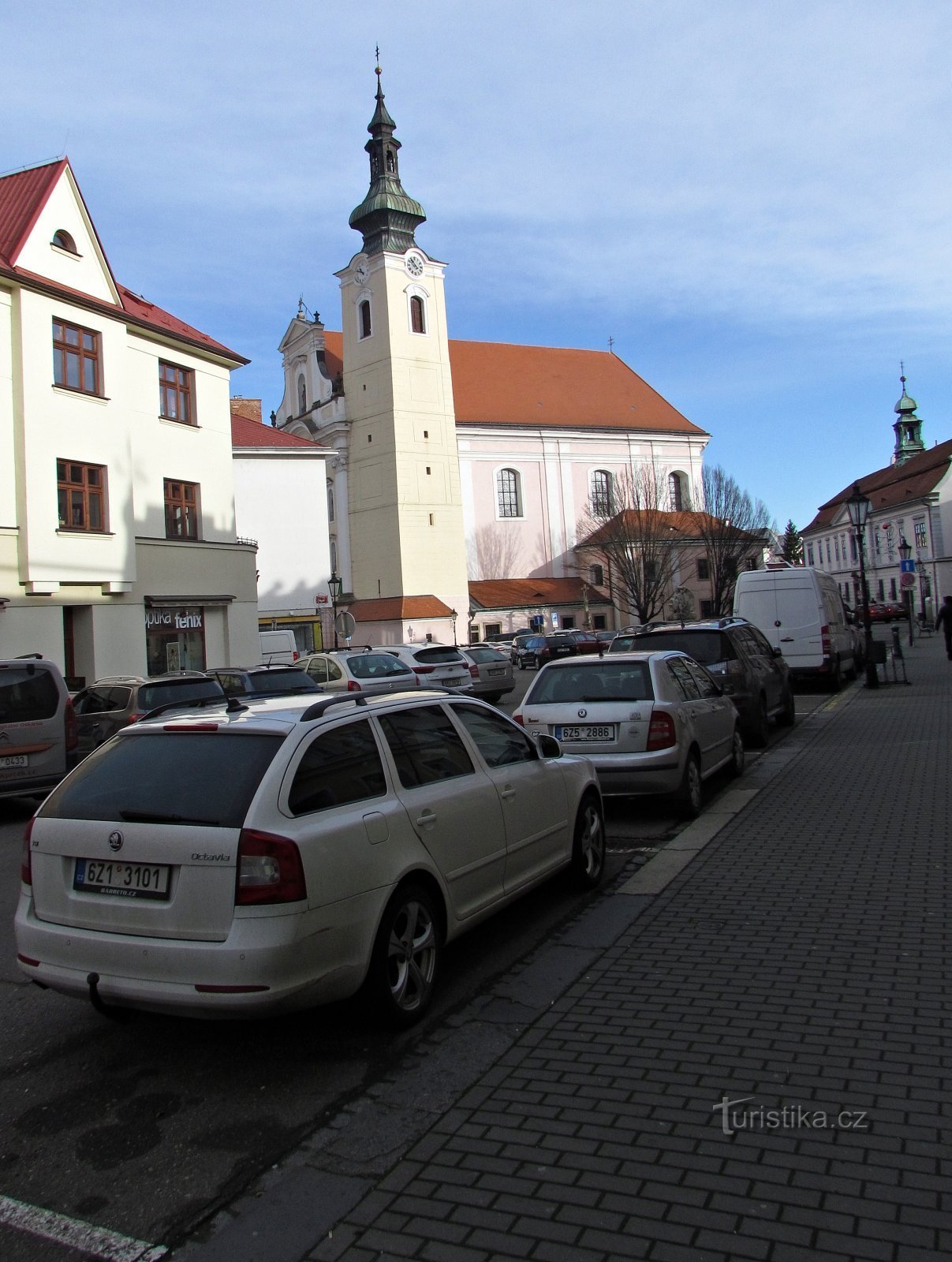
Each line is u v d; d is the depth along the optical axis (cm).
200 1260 314
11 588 2089
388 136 6244
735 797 1028
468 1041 467
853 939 572
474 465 6925
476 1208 330
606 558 6297
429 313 6362
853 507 2217
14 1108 426
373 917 462
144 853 439
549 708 923
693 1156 353
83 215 2272
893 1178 333
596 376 7938
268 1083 437
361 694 546
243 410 5050
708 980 523
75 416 2217
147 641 2508
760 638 1541
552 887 734
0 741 1160
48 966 456
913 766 1127
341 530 6538
